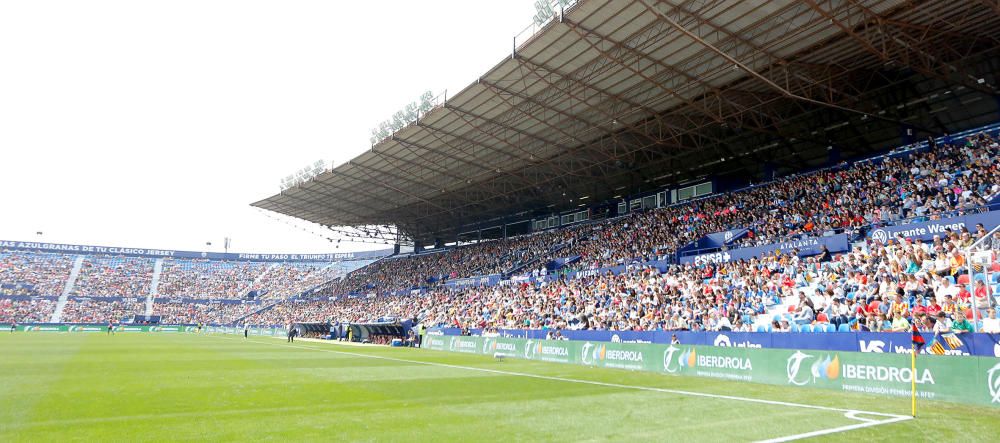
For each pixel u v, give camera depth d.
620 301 32.62
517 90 31.86
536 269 49.62
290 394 13.27
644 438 8.86
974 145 29.36
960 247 20.64
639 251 41.78
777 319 23.67
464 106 34.38
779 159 42.34
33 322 73.88
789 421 10.47
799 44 25.56
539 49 27.06
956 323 16.55
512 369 21.78
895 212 28.91
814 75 29.41
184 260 98.94
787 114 36.59
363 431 9.09
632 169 44.91
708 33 24.67
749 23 23.72
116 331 73.44
